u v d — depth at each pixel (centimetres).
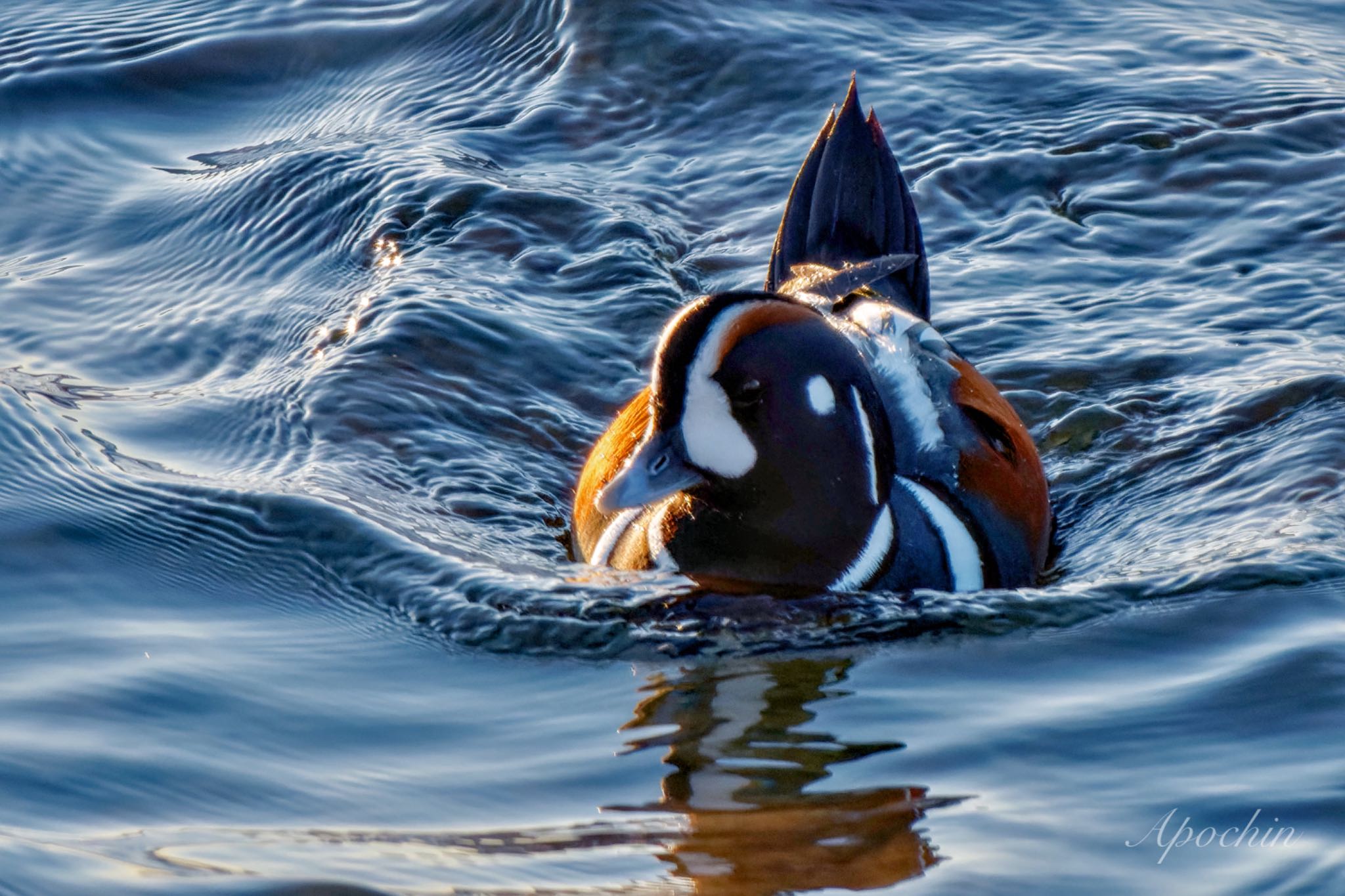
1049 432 1146
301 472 1046
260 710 766
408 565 935
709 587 915
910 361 1005
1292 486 1012
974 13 1773
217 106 1659
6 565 908
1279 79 1598
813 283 998
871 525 917
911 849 646
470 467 1094
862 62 1650
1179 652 817
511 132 1570
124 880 620
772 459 889
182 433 1101
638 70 1650
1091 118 1537
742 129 1572
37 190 1498
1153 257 1355
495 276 1321
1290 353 1188
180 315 1285
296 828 666
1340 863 623
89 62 1695
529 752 736
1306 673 772
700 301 898
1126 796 680
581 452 1138
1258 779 686
